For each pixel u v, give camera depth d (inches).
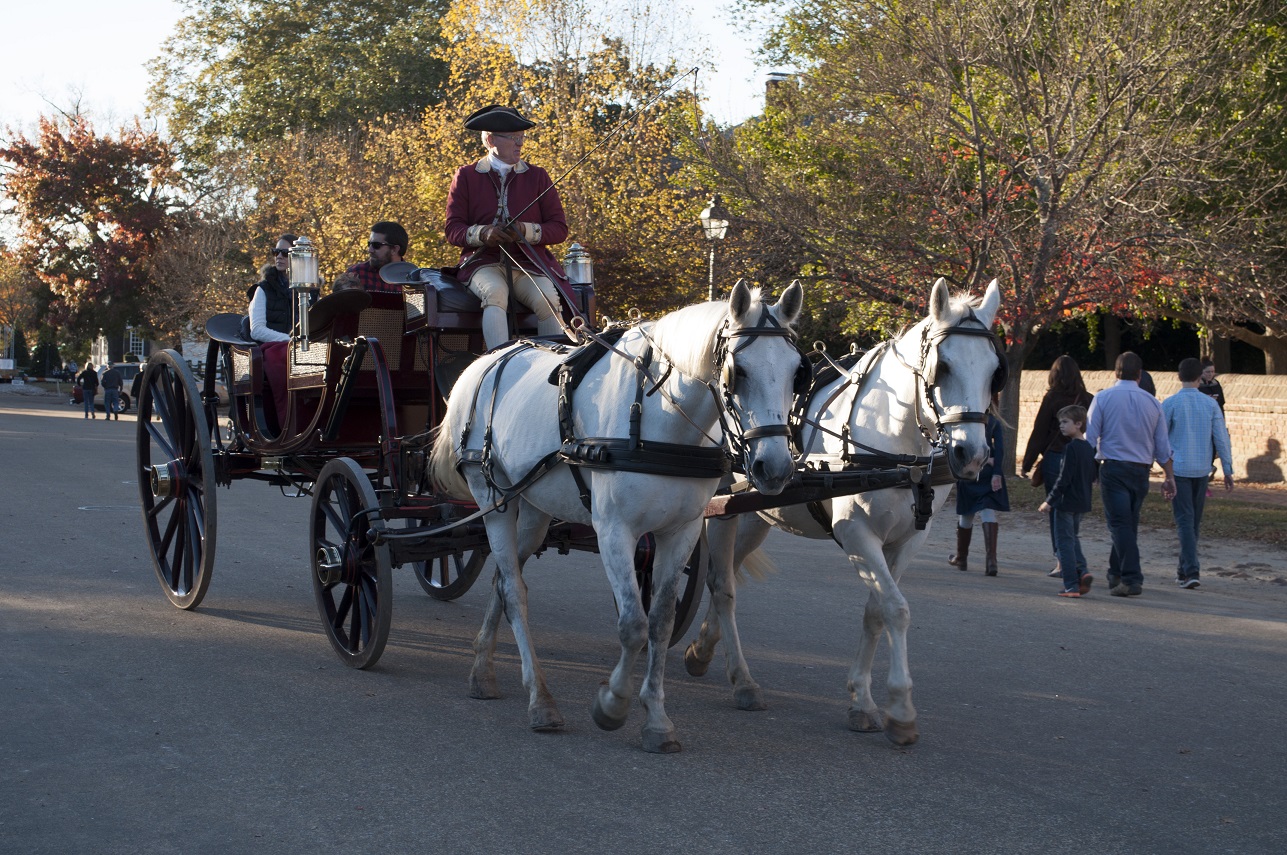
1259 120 673.0
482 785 186.9
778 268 673.0
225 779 186.4
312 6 1760.6
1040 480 395.9
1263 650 300.8
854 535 219.8
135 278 1822.1
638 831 169.0
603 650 287.1
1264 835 173.8
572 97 940.0
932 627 321.4
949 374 199.3
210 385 350.9
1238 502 602.2
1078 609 352.8
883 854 162.7
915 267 651.5
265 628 295.0
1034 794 189.3
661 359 203.0
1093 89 650.8
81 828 165.3
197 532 312.8
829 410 235.0
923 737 219.8
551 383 224.2
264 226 1385.3
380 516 253.6
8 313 3009.4
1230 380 810.8
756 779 193.3
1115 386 385.1
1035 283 625.6
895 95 653.9
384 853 159.2
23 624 288.5
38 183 1807.3
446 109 1046.4
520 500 247.3
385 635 249.1
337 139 1323.8
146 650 267.6
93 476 674.8
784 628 316.8
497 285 278.4
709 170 727.1
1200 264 632.4
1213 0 616.1
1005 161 653.9
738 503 230.7
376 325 292.4
